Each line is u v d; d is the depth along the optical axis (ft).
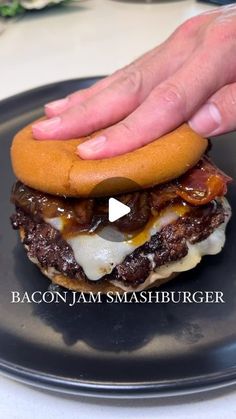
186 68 0.72
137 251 0.72
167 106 0.69
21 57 1.40
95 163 0.67
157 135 0.69
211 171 0.73
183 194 0.71
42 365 0.60
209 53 0.73
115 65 1.33
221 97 0.72
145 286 0.73
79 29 1.53
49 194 0.72
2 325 0.67
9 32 1.54
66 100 0.79
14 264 0.78
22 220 0.77
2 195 0.91
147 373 0.59
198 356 0.62
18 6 1.58
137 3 1.69
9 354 0.62
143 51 1.39
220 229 0.77
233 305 0.70
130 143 0.67
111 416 0.58
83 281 0.73
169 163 0.67
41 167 0.68
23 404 0.59
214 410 0.58
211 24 0.78
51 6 1.65
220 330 0.66
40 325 0.68
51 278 0.74
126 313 0.70
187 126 0.72
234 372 0.57
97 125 0.73
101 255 0.71
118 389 0.56
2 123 1.04
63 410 0.58
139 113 0.69
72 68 1.33
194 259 0.74
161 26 1.52
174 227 0.72
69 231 0.73
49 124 0.72
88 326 0.68
